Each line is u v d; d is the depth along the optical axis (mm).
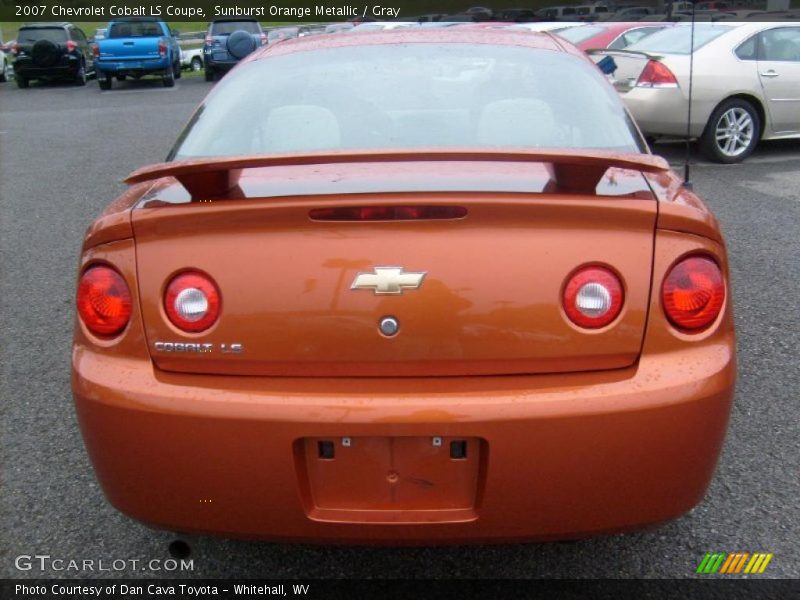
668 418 1922
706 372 1957
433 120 2637
